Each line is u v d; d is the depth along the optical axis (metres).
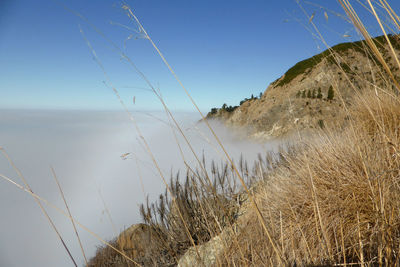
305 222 1.52
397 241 1.10
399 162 1.25
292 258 1.26
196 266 1.66
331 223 1.41
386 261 1.00
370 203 1.32
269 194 2.01
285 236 1.53
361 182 1.41
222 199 2.30
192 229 2.56
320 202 1.55
